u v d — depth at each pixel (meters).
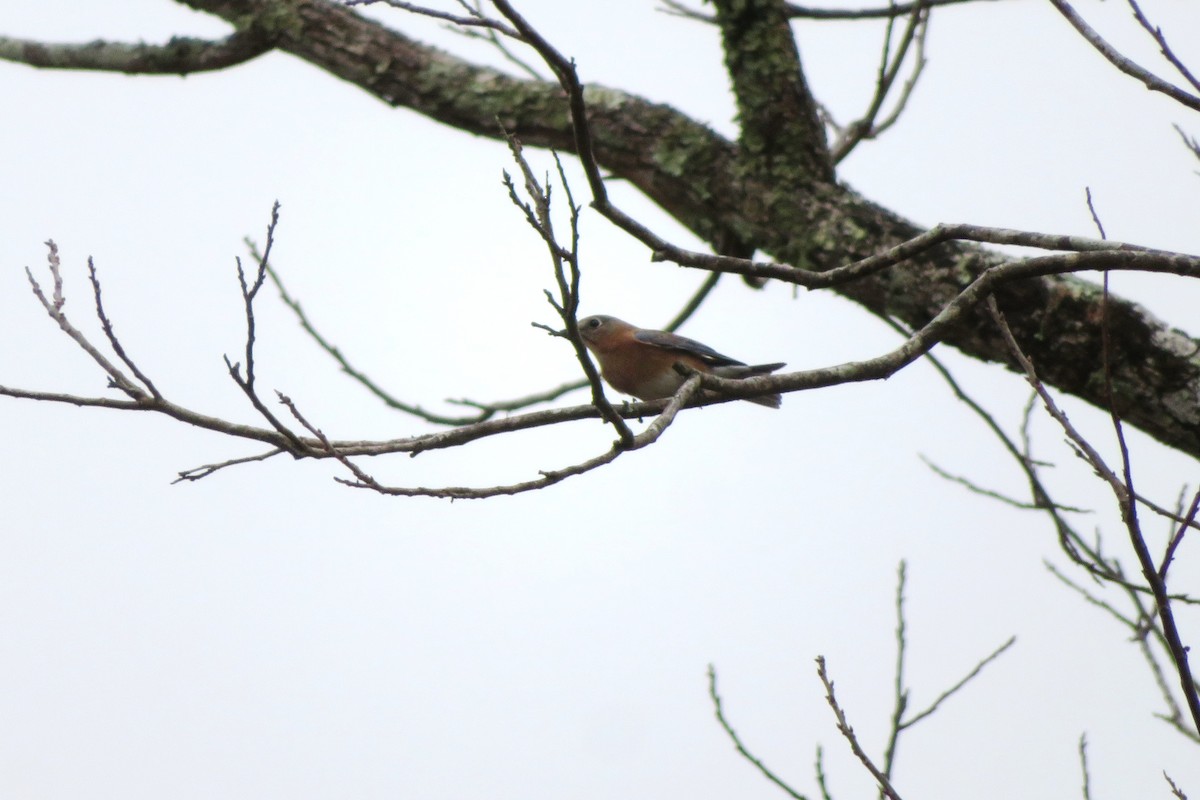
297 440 7.21
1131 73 7.34
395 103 12.17
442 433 7.68
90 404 7.28
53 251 7.62
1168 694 7.92
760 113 11.27
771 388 8.10
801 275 8.52
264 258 6.88
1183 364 9.56
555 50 7.28
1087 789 7.80
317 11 12.35
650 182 11.62
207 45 12.66
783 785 8.24
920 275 10.42
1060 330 9.82
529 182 6.75
